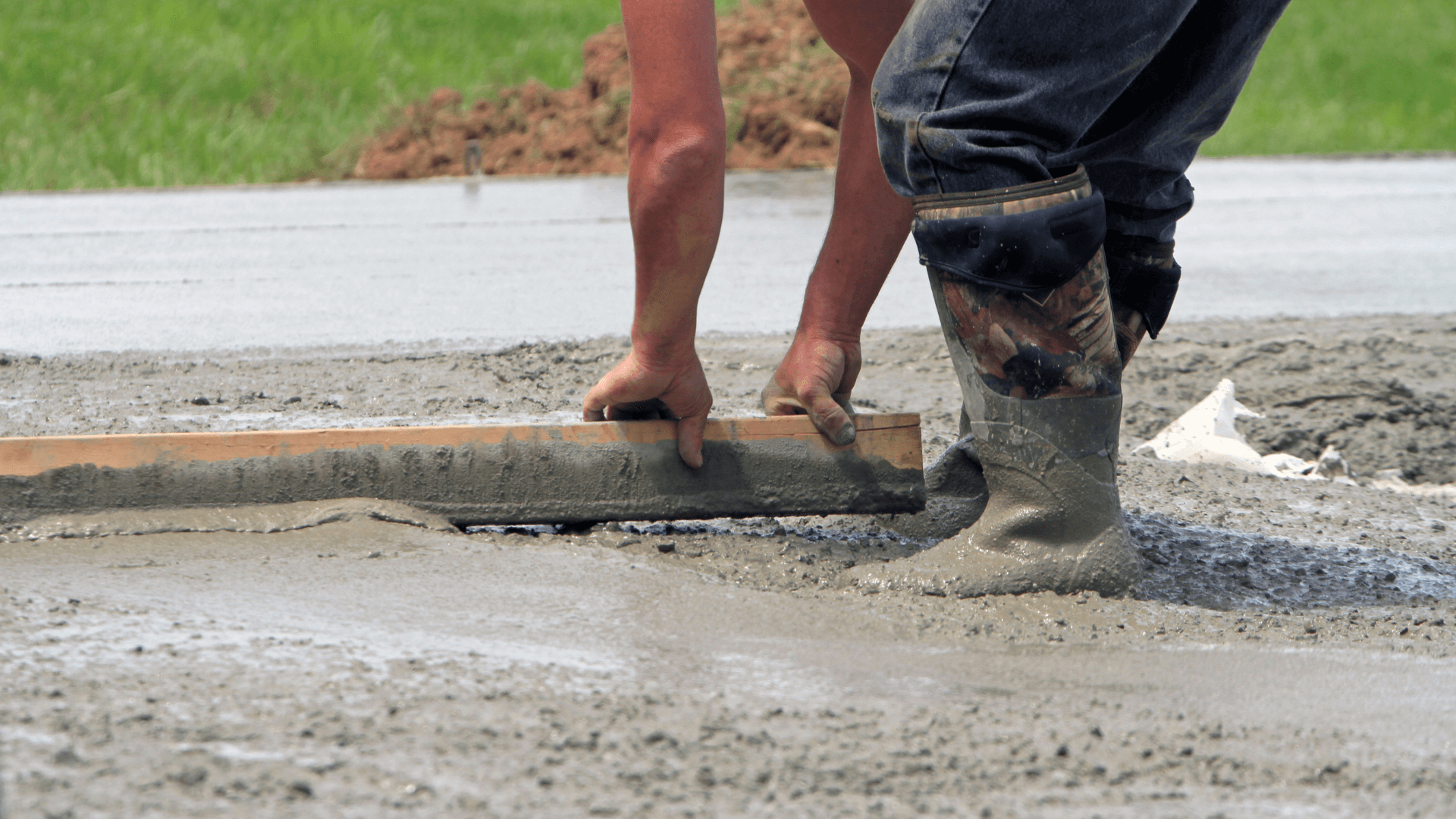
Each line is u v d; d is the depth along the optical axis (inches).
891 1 357.1
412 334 743.1
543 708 236.1
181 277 961.5
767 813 200.5
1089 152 352.2
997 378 332.2
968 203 314.0
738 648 283.0
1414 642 311.1
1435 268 1109.7
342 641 269.9
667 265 337.7
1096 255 323.0
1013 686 268.5
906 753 225.9
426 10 2874.0
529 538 358.9
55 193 1625.2
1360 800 217.3
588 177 1905.8
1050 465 332.8
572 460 367.6
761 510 377.4
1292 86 2918.3
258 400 542.3
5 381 571.2
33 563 315.9
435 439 363.9
